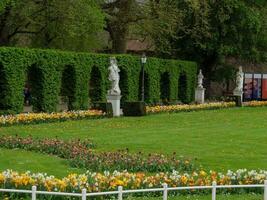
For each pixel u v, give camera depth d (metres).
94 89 43.78
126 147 24.55
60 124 34.19
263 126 35.00
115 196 15.09
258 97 63.88
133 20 52.94
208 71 63.47
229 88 68.81
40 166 19.69
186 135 29.36
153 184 15.73
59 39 49.62
